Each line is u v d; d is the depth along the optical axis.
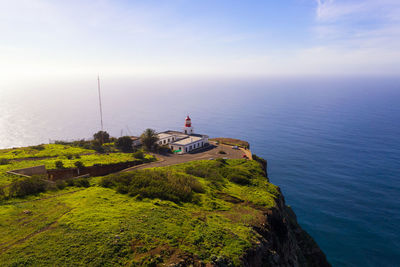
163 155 76.75
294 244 44.28
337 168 161.62
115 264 17.05
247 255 22.58
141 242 19.78
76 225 21.12
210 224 25.95
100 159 60.03
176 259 18.52
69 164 52.09
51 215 23.33
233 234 24.86
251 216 31.84
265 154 198.88
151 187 32.66
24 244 18.11
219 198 37.00
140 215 24.48
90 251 17.86
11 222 21.77
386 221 93.06
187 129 99.75
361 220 93.81
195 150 84.75
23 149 69.75
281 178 145.50
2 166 48.22
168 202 29.77
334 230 86.56
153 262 17.69
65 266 16.23
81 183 34.97
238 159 70.19
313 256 52.53
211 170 53.09
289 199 114.81
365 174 149.25
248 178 51.94
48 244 18.27
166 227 22.86
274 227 34.66
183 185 36.38
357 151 199.88
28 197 28.66
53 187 32.31
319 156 189.75
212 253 20.73
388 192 122.12
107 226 21.41
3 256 16.59
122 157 64.62
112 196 29.77
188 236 22.20
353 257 71.81
